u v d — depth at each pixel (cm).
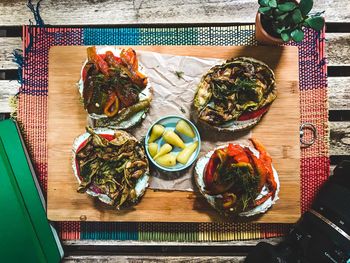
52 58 57
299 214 56
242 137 57
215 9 60
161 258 60
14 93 60
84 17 60
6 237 55
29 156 58
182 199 56
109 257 60
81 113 57
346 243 50
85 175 54
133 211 56
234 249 61
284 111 57
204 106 55
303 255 53
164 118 56
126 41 59
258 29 55
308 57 59
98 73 54
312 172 59
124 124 56
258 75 54
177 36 59
